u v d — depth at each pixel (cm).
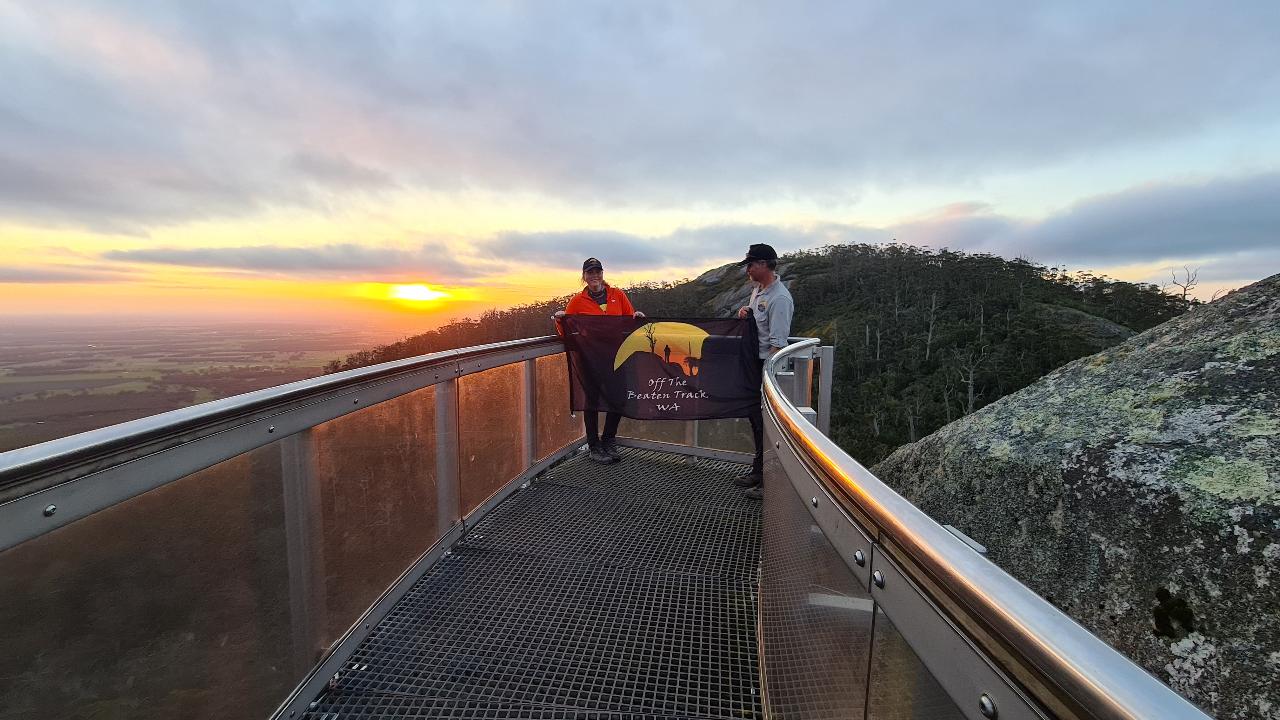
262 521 149
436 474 257
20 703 92
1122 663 37
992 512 166
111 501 104
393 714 168
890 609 69
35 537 89
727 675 187
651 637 206
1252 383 136
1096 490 137
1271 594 98
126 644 110
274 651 154
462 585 239
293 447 162
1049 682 40
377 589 209
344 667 187
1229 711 98
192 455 123
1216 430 129
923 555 59
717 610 224
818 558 104
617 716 168
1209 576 108
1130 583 122
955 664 54
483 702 173
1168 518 119
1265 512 105
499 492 325
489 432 315
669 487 360
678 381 402
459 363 277
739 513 319
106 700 106
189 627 126
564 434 423
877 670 75
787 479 133
